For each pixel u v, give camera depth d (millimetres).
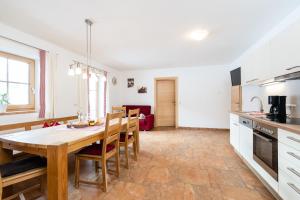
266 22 2404
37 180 2141
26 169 1464
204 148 3492
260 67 2492
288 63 1812
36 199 1738
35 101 3201
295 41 1693
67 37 2969
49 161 1396
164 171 2408
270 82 2625
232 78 4566
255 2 1909
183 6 1987
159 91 6184
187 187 1974
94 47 3541
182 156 3023
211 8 2033
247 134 2426
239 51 3871
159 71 6031
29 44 2826
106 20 2334
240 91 4094
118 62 5004
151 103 6133
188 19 2309
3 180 1315
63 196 1417
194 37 2984
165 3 1925
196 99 5676
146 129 5312
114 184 2047
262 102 3170
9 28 2518
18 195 1680
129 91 6336
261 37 2996
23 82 3016
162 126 6156
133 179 2174
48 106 3184
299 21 1629
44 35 2877
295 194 1388
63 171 1421
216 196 1792
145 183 2070
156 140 4168
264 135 1932
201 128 5625
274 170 1700
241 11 2100
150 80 6133
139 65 5457
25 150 1542
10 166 1497
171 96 6102
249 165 2434
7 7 1998
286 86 2363
